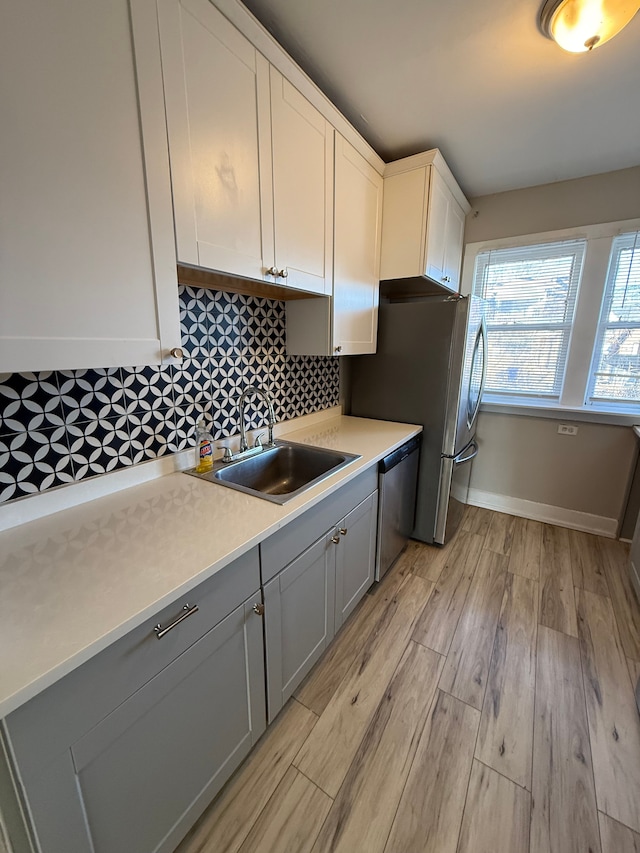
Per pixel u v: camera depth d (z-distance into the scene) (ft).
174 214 3.09
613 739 4.08
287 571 3.80
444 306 6.83
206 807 3.23
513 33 4.07
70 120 2.37
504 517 9.45
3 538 3.09
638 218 7.36
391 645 5.36
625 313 7.87
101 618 2.18
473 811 3.44
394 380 7.59
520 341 9.04
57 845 2.10
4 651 1.95
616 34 4.08
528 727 4.21
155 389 4.36
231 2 3.27
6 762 1.86
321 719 4.30
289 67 4.07
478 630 5.65
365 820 3.38
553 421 8.81
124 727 2.37
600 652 5.24
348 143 5.46
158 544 3.00
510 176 7.70
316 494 4.02
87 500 3.80
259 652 3.57
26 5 2.10
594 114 5.58
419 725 4.23
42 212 2.31
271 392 6.23
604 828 3.32
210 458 4.79
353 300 6.24
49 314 2.43
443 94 5.15
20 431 3.27
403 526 7.18
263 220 4.04
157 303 3.06
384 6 3.74
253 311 5.64
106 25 2.47
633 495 8.10
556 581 6.83
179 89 2.99
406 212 6.61
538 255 8.50
